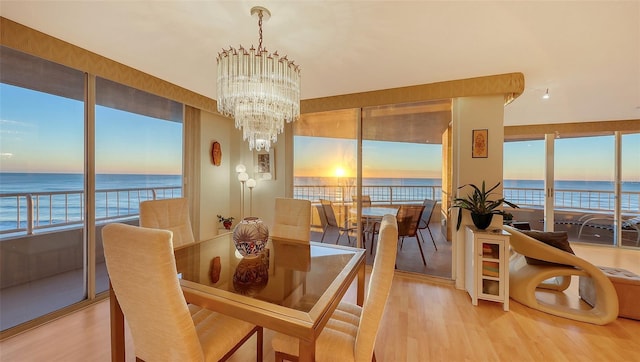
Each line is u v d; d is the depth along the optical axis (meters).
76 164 2.34
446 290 2.78
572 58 2.26
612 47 2.07
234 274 1.55
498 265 2.39
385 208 3.40
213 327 1.34
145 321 1.12
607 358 1.74
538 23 1.78
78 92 2.33
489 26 1.82
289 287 1.36
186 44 2.11
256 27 1.85
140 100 2.91
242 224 1.83
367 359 1.14
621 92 3.09
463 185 2.77
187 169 3.44
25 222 2.17
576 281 2.98
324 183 3.73
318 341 1.24
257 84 1.76
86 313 2.23
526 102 3.48
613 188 4.57
